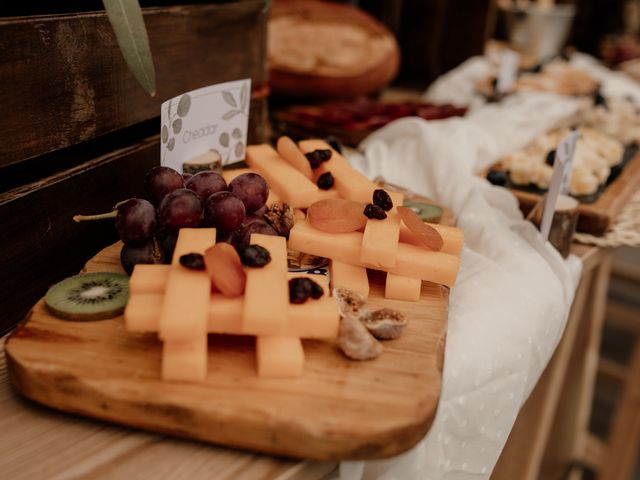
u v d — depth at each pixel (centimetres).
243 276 72
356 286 85
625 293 322
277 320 67
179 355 65
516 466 139
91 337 73
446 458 84
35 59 78
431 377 70
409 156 141
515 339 91
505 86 214
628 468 196
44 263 86
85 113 89
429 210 113
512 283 99
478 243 112
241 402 64
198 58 112
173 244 80
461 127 153
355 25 200
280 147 113
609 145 167
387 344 76
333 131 163
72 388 65
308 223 93
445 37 261
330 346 75
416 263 86
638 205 144
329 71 180
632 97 248
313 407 64
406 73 264
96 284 82
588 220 127
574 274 114
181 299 67
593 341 172
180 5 111
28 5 83
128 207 79
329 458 63
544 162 152
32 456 63
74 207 90
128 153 100
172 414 63
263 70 135
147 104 102
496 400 87
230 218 81
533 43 276
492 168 155
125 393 64
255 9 126
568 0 330
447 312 85
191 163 103
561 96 210
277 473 62
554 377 132
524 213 134
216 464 63
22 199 80
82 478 60
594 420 256
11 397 72
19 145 79
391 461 76
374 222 90
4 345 75
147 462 63
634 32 374
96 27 87
